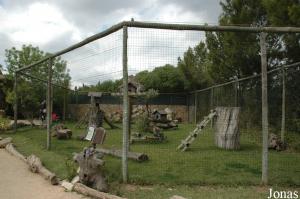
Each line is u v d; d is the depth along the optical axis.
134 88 15.09
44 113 21.00
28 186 7.09
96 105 16.84
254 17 15.35
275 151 11.44
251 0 15.38
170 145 12.65
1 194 6.55
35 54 25.03
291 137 11.84
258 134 13.51
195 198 6.12
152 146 12.31
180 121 25.44
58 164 8.70
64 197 6.29
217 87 18.14
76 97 24.98
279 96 12.48
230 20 15.70
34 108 22.61
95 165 6.57
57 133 14.13
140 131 17.05
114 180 7.19
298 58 13.75
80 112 24.88
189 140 11.72
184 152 10.87
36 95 21.97
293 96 11.77
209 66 19.92
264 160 7.19
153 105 25.20
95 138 7.38
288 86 11.99
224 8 16.23
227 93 16.80
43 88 21.34
